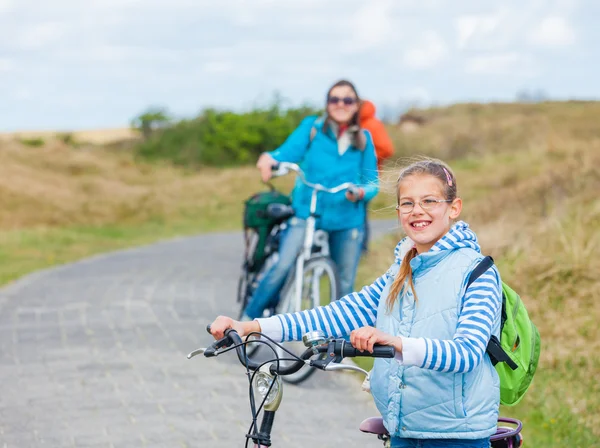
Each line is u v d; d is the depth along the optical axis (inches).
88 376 312.7
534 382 286.4
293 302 313.3
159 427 256.4
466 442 138.8
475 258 140.7
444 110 2284.7
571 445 237.0
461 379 137.2
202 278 548.4
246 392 292.4
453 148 1691.7
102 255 696.4
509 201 607.2
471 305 136.9
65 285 521.3
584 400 268.2
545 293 367.9
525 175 894.4
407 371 139.5
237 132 1662.2
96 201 1120.2
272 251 328.8
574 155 687.7
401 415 140.3
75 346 359.3
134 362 331.9
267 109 1705.2
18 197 1072.2
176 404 278.8
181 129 1755.7
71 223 1008.9
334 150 316.2
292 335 150.3
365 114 427.5
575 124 1587.1
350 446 240.7
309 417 267.3
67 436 249.0
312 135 318.3
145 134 1829.5
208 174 1497.3
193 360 334.6
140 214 1088.8
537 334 148.3
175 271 583.5
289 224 317.1
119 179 1387.8
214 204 1179.3
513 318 145.8
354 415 270.5
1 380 309.3
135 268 601.6
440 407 137.6
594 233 431.8
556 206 521.3
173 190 1263.5
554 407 265.4
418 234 143.8
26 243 781.3
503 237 458.3
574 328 333.7
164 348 354.6
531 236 447.5
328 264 306.3
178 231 959.6
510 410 267.3
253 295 316.2
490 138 1683.1
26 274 581.0
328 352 130.6
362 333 127.6
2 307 450.0
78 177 1332.4
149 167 1540.4
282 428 255.6
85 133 2325.3
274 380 135.6
